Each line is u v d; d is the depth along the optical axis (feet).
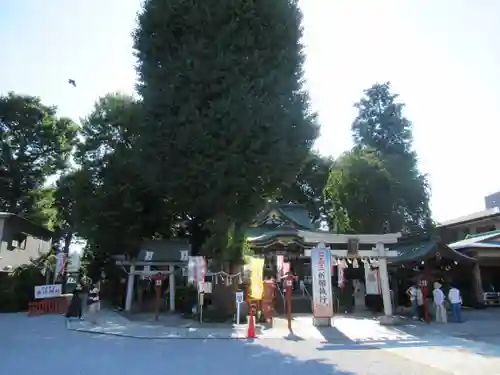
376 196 92.07
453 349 39.37
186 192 67.36
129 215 84.58
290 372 28.91
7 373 28.50
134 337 46.14
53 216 123.54
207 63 63.05
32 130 121.60
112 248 88.48
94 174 91.86
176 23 66.69
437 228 111.14
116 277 100.83
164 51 67.92
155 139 65.87
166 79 65.82
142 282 85.76
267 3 65.98
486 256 84.43
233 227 67.00
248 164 62.39
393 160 108.17
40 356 34.73
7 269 90.89
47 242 126.21
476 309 80.94
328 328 53.72
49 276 94.58
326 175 145.59
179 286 88.07
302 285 84.64
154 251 84.43
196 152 62.44
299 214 118.93
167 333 48.75
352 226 93.25
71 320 60.59
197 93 63.87
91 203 85.61
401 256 73.82
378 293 60.23
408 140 122.93
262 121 62.18
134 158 74.49
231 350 38.22
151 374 28.22
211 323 59.00
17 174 119.96
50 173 126.62
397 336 47.26
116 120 90.07
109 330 50.72
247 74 64.03
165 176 67.46
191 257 59.82
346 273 80.94
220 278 65.16
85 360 33.04
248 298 62.28
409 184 102.53
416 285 67.87
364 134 127.03
